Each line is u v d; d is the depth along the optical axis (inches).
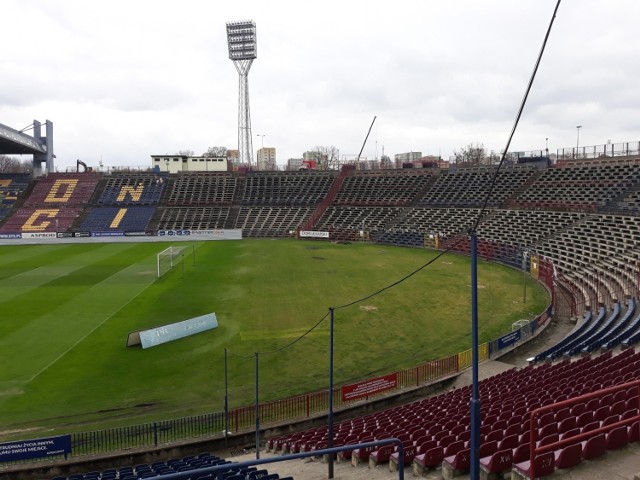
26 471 802.2
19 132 4165.8
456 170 4247.0
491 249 2878.9
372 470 660.1
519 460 506.9
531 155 5241.1
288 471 717.3
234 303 1859.0
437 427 731.4
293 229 4131.4
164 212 4414.4
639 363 855.7
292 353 1348.4
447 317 1692.9
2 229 4163.4
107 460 837.2
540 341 1451.8
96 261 2819.9
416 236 3535.9
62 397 1075.3
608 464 451.2
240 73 5634.8
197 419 963.3
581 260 2325.3
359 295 1993.1
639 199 2765.7
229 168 5526.6
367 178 4552.2
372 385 1080.2
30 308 1764.3
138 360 1290.6
